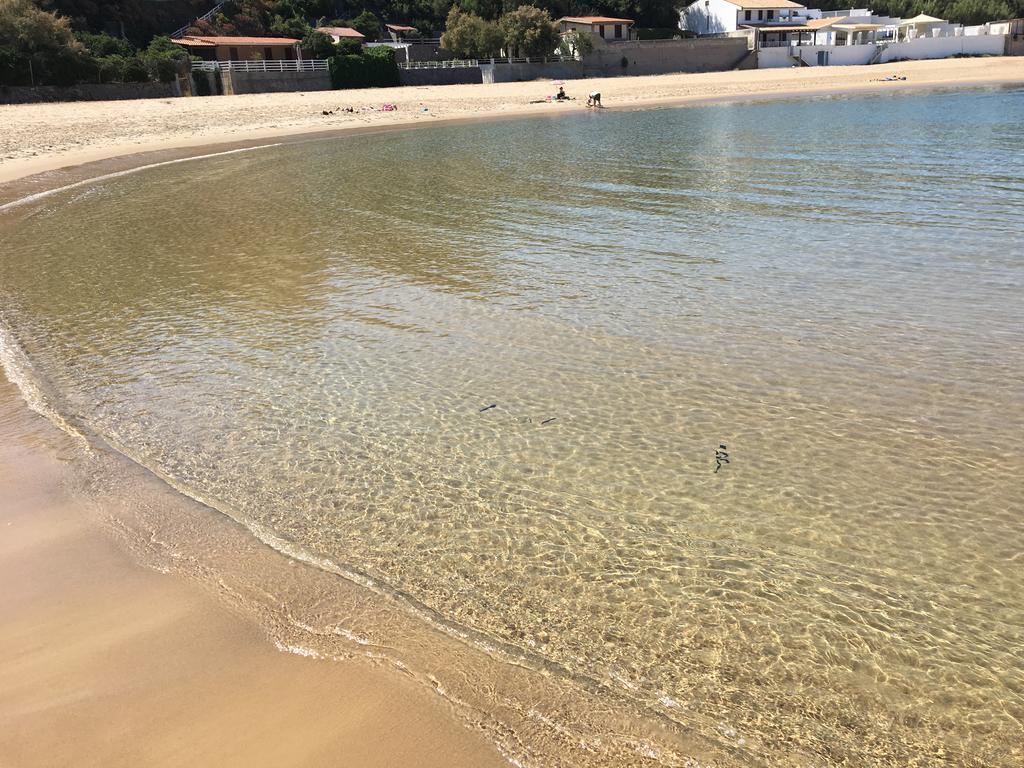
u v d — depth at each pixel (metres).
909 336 8.63
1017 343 8.32
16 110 41.97
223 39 70.50
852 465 6.07
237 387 7.79
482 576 4.72
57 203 19.84
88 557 4.85
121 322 9.93
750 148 26.50
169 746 3.26
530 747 3.33
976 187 16.91
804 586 4.62
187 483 5.90
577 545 5.06
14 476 5.96
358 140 36.06
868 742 3.48
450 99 56.34
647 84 68.88
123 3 71.94
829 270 11.17
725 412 7.01
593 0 102.31
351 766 3.17
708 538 5.14
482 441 6.57
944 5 119.44
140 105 46.31
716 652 4.05
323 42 71.25
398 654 3.96
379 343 8.92
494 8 92.00
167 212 18.14
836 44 94.88
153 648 3.94
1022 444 6.33
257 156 30.20
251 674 3.75
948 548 5.01
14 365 8.47
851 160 22.17
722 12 96.25
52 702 3.53
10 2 50.34
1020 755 3.42
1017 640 4.16
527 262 12.23
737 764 3.31
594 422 6.87
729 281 10.84
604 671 3.89
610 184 19.89
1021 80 66.50
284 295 10.91
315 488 5.82
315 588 4.55
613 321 9.41
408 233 14.77
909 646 4.10
